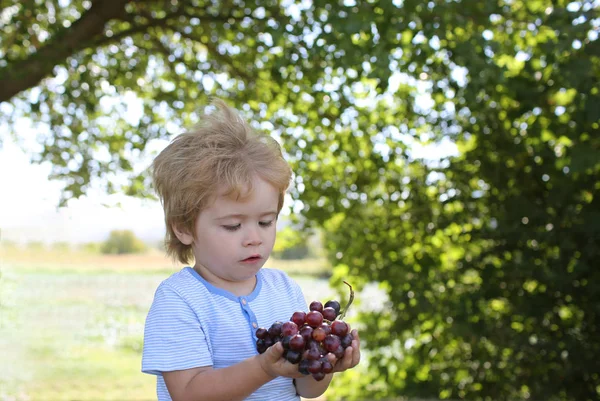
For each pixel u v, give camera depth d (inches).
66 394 271.6
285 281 75.6
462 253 226.1
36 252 616.1
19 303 446.0
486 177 206.2
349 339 58.9
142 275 613.9
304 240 239.1
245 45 232.7
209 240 64.8
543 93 187.8
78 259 639.8
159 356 62.6
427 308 213.2
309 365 56.1
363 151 227.8
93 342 373.1
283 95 228.2
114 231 658.2
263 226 65.9
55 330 390.0
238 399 59.4
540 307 202.1
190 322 64.0
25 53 237.9
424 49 175.9
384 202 219.9
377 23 170.4
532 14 183.3
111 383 294.2
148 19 221.5
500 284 208.2
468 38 178.5
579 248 195.2
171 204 66.8
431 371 227.8
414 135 209.3
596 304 197.6
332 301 64.4
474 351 219.8
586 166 167.5
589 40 171.8
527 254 203.9
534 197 205.6
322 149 225.8
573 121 189.9
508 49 182.1
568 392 205.8
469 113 208.2
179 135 69.3
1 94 196.7
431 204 219.6
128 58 252.5
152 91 264.8
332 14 169.6
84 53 225.3
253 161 64.8
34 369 309.1
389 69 158.6
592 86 167.6
